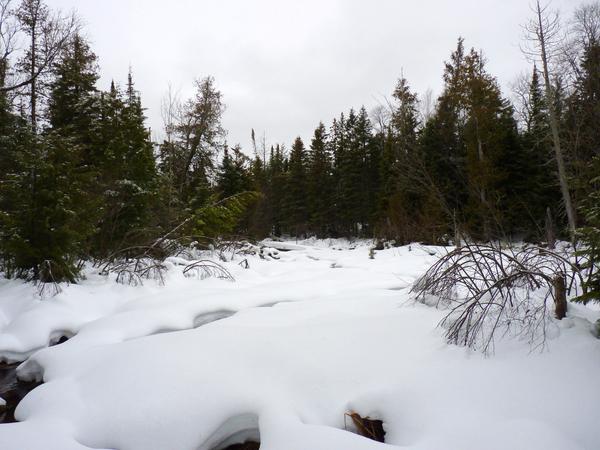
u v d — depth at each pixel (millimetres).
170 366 4031
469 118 18578
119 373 4027
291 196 34781
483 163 16844
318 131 35031
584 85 14453
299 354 4184
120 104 13172
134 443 3209
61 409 3625
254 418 3484
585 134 13492
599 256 3607
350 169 29969
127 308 6922
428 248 15570
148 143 14492
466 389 3193
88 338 5449
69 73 14375
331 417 3381
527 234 17234
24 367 5055
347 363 3955
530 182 17375
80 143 11750
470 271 6906
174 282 8930
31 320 5957
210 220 15031
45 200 7469
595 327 3664
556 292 4000
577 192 10719
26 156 7574
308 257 18141
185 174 20781
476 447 2580
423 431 2926
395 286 8922
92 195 9156
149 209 13203
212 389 3645
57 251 7418
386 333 4500
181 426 3314
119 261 9562
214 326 5391
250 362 4113
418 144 19172
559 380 3066
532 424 2678
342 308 5949
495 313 4105
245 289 8516
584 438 2562
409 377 3525
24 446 3031
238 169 26484
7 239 7246
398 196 20547
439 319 4688
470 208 16906
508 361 3426
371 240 26250
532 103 21344
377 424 3346
